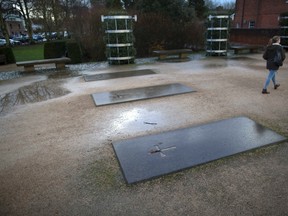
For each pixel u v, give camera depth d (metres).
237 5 25.20
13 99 6.50
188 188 2.73
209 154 3.33
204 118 4.63
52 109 5.56
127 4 19.97
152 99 5.94
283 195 2.56
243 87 6.79
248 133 3.88
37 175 3.10
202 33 17.11
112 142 3.82
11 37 43.69
